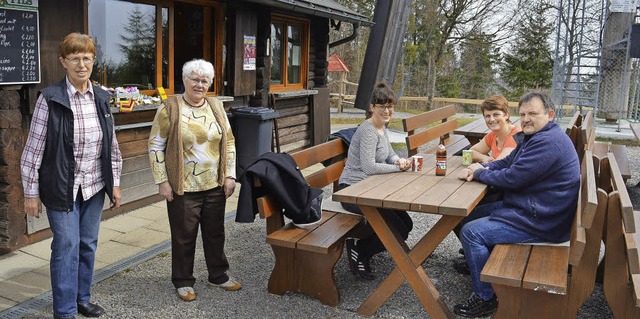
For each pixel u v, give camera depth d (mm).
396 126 14766
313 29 9922
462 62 31078
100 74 5746
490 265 3223
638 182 7789
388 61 11531
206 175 3771
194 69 3623
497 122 4602
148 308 3719
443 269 4465
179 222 3773
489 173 3717
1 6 4312
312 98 9797
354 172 4242
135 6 6066
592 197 2891
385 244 3559
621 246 3158
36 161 3131
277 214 3930
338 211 4320
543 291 3064
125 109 5500
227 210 6129
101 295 3902
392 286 3576
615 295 3207
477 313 3607
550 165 3428
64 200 3170
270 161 3727
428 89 28328
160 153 3703
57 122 3119
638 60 15125
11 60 4426
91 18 5586
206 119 3736
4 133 4477
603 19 16750
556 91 16688
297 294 3977
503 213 3613
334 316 3654
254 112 7496
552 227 3500
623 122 15609
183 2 6824
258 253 4793
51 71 4824
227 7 7445
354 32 10406
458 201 3279
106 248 4859
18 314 3568
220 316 3625
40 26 4691
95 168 3355
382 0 11148
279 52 9094
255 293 3988
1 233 4629
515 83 30984
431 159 4801
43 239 4992
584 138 5199
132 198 6016
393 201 3311
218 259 4012
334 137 5086
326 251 3537
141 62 6223
